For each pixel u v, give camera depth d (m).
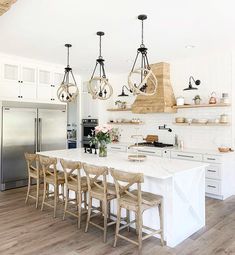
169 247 2.88
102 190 3.21
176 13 3.16
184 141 5.71
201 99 5.39
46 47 4.62
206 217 3.74
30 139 5.55
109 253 2.74
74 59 5.50
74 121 8.18
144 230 3.25
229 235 3.17
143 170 3.01
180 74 5.73
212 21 3.42
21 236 3.12
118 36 4.04
